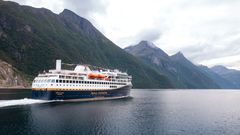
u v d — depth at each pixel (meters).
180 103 127.31
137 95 195.12
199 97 197.00
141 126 62.44
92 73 121.94
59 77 105.94
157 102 128.25
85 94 115.25
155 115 79.75
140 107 99.81
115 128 59.38
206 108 106.75
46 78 105.12
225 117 81.06
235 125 67.31
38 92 105.50
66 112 78.19
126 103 112.88
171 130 59.53
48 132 53.62
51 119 66.62
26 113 73.81
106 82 127.94
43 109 82.31
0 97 120.00
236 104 131.38
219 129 62.19
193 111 93.88
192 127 63.47
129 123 65.31
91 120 67.06
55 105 92.75
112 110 86.69
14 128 56.03
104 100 121.62
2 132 52.62
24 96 126.19
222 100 165.25
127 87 145.00
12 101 98.06
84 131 55.41
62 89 105.81
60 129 56.38
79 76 113.75
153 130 58.84
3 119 65.00
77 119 67.88
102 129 57.75
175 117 77.31
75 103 102.44
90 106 94.62
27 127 57.16
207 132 58.88
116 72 140.38
